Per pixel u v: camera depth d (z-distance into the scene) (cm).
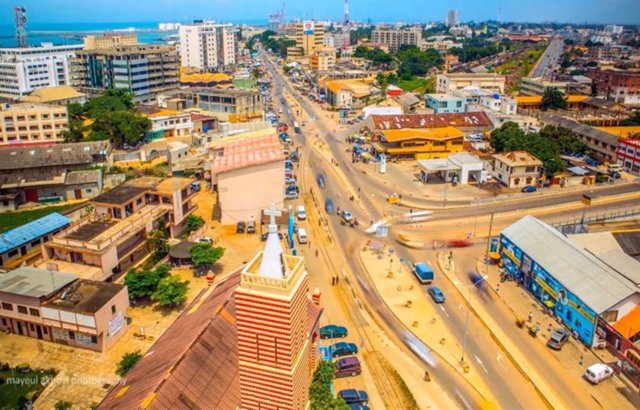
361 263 9712
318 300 5616
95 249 8212
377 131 17175
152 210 9894
